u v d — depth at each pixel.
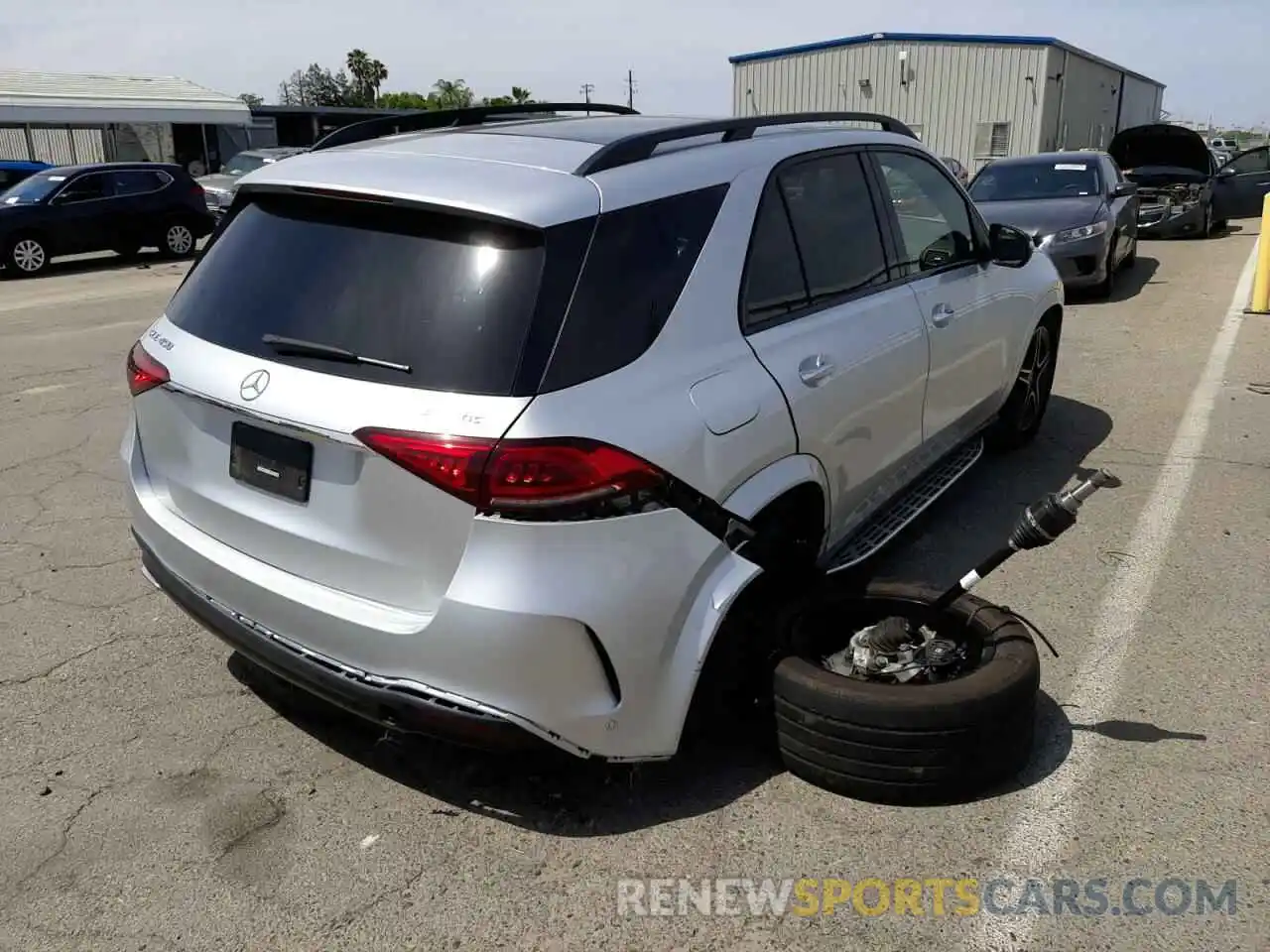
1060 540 4.82
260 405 2.76
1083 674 3.68
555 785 3.12
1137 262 14.55
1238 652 3.81
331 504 2.73
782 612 3.26
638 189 2.91
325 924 2.60
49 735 3.38
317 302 2.83
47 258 16.62
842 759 2.97
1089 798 3.02
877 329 3.79
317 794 3.09
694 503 2.76
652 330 2.81
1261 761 3.17
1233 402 7.03
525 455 2.47
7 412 7.24
